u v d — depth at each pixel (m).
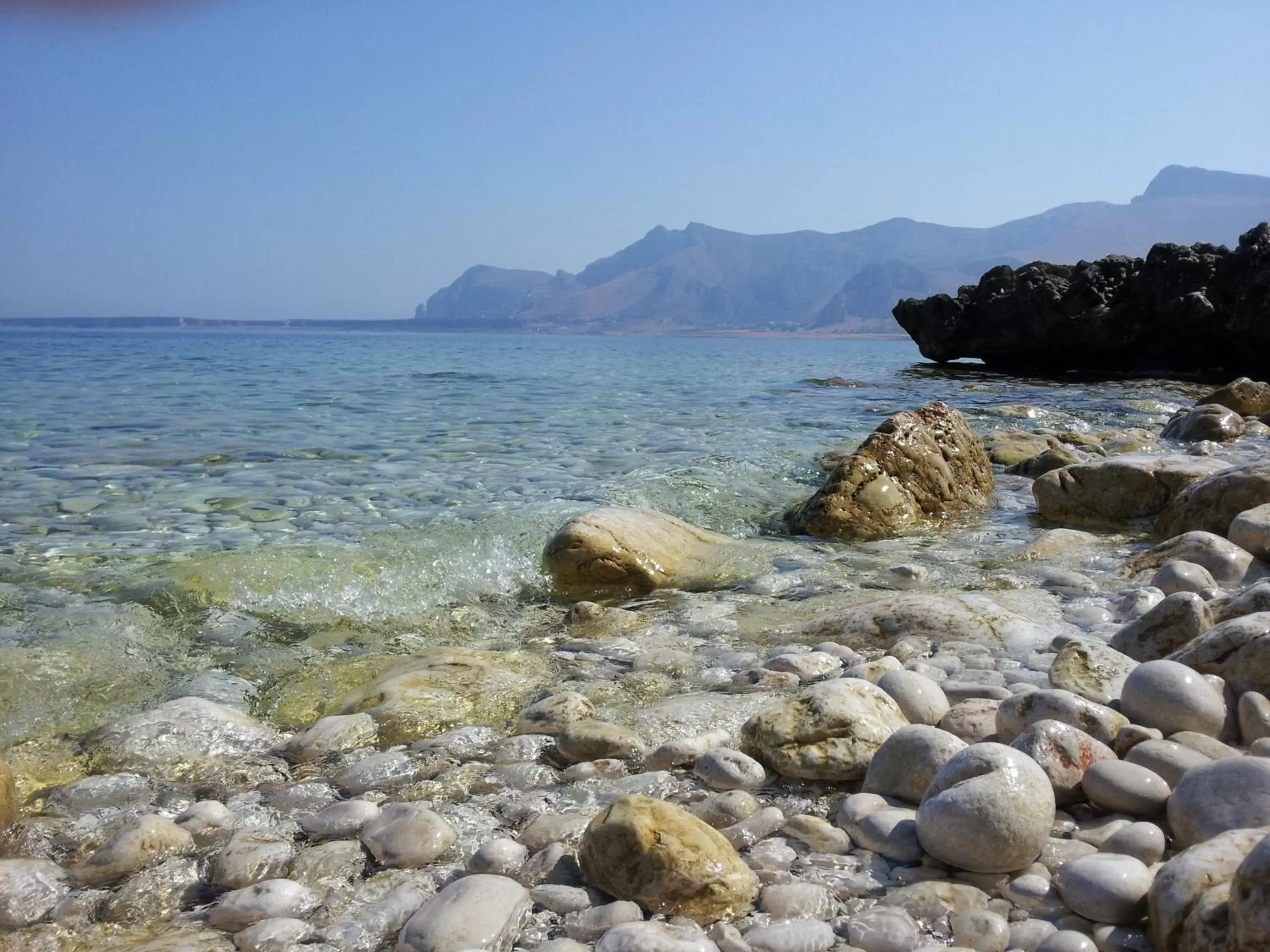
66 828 3.19
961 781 2.94
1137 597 5.39
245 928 2.64
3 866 2.87
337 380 25.84
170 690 4.52
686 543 7.11
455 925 2.52
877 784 3.38
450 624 5.68
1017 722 3.61
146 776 3.63
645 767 3.68
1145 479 8.11
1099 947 2.44
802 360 44.88
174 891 2.85
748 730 3.75
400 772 3.64
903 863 2.92
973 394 20.52
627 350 70.88
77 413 16.02
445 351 62.22
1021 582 6.21
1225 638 4.00
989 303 29.12
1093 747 3.31
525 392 21.62
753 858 2.95
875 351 72.38
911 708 3.93
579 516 6.83
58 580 6.02
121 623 5.22
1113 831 2.99
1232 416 12.23
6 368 30.47
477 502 8.50
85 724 4.12
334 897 2.79
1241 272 24.31
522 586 6.41
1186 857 2.42
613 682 4.59
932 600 5.29
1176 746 3.30
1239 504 6.89
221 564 6.00
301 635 5.41
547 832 3.10
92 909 2.76
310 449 11.82
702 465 10.21
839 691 3.81
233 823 3.24
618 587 6.39
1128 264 27.36
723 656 4.96
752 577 6.59
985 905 2.67
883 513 7.97
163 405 17.67
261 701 4.50
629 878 2.71
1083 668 4.16
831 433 13.48
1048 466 10.28
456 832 3.14
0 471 9.96
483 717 4.23
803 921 2.57
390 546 6.68
